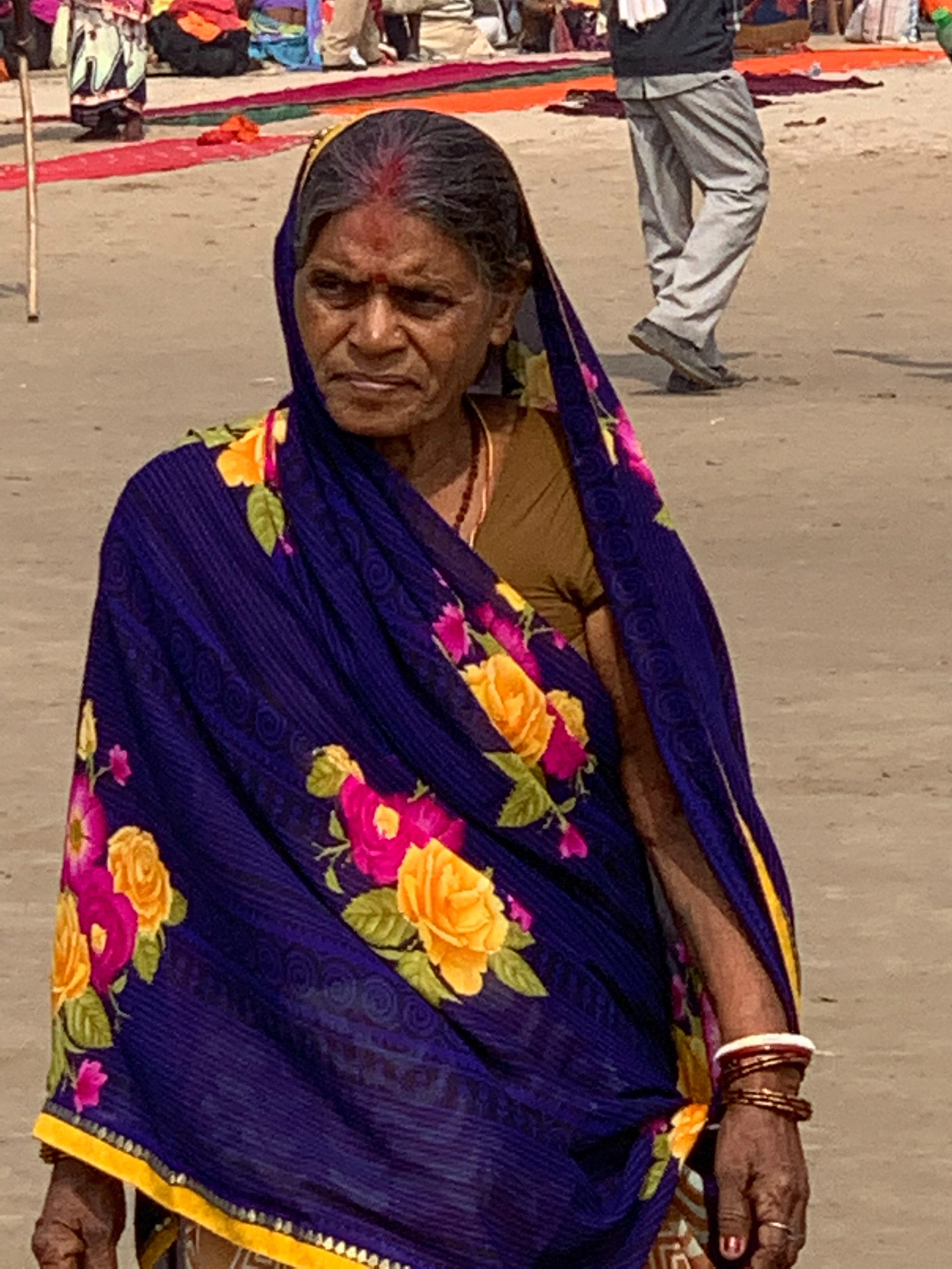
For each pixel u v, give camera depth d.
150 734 2.45
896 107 22.03
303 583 2.43
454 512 2.47
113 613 2.48
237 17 27.06
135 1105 2.45
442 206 2.34
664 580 2.47
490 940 2.42
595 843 2.48
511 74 26.14
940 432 9.64
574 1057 2.44
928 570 7.45
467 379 2.42
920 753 5.78
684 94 10.37
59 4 27.34
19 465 9.03
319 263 2.37
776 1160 2.43
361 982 2.38
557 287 2.45
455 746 2.41
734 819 2.46
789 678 6.35
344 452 2.42
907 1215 3.71
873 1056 4.24
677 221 10.75
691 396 10.58
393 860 2.41
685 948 2.56
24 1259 3.61
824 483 8.69
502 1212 2.36
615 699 2.49
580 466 2.47
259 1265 2.43
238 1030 2.41
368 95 24.30
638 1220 2.45
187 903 2.46
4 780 5.66
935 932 4.77
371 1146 2.37
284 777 2.41
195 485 2.47
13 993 4.52
